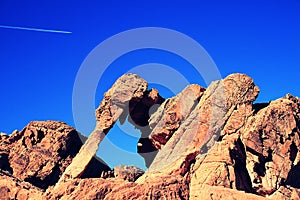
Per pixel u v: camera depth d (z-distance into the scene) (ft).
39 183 280.72
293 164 228.02
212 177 219.82
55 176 282.77
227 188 216.54
